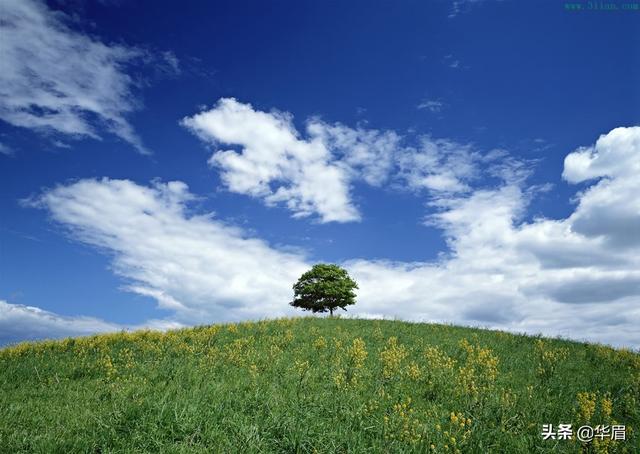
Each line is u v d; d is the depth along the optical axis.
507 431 8.64
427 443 7.99
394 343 17.42
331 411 9.12
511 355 16.23
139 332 20.47
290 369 12.95
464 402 10.25
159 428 7.84
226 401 9.20
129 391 10.43
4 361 15.26
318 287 42.50
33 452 7.30
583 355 17.31
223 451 7.20
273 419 8.27
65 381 12.66
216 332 20.02
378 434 8.30
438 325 24.34
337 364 13.62
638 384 11.88
